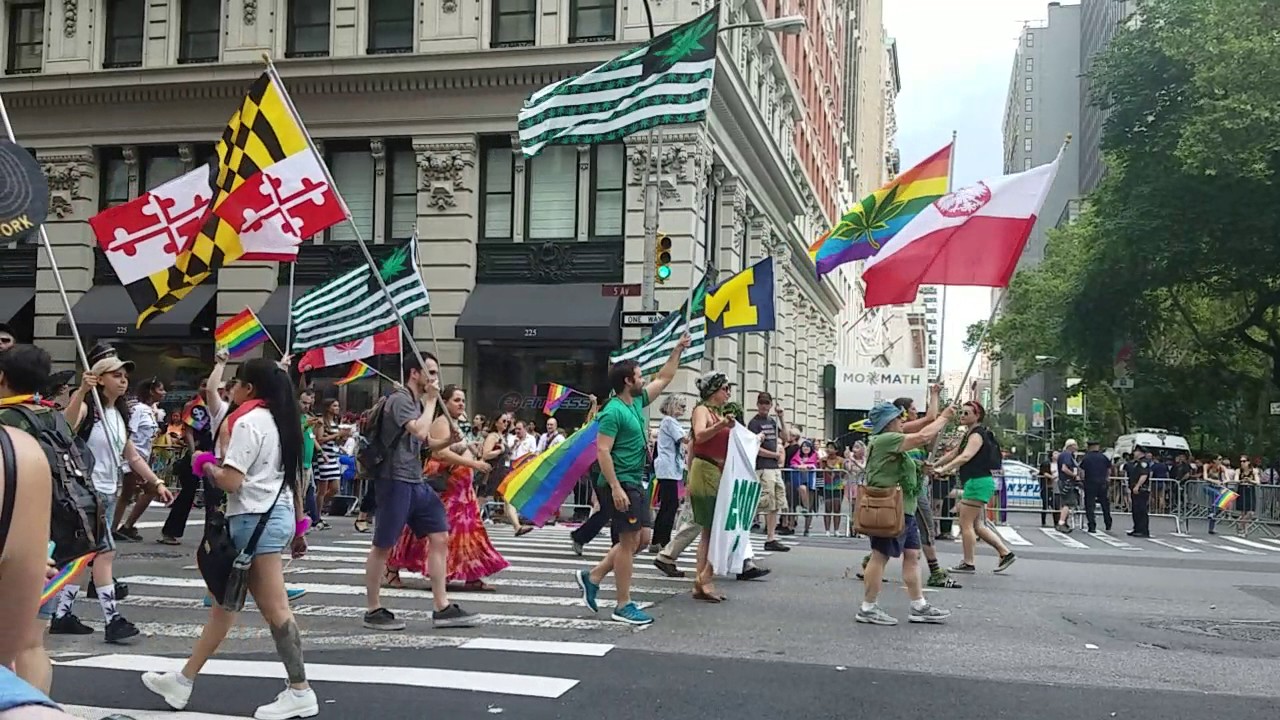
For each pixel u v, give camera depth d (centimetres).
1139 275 3155
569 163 2438
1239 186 2762
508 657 662
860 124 8231
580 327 2264
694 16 2303
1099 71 3152
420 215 2445
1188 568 1328
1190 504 2347
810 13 4778
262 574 522
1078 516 2447
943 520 1708
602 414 786
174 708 529
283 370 545
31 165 620
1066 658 697
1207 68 2739
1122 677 640
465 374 2405
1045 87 14125
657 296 2295
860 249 1007
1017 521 2573
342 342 1367
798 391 4353
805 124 4544
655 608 872
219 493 569
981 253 902
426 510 775
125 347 2650
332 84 2489
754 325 1348
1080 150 12325
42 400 526
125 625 716
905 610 890
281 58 2523
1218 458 3356
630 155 2348
